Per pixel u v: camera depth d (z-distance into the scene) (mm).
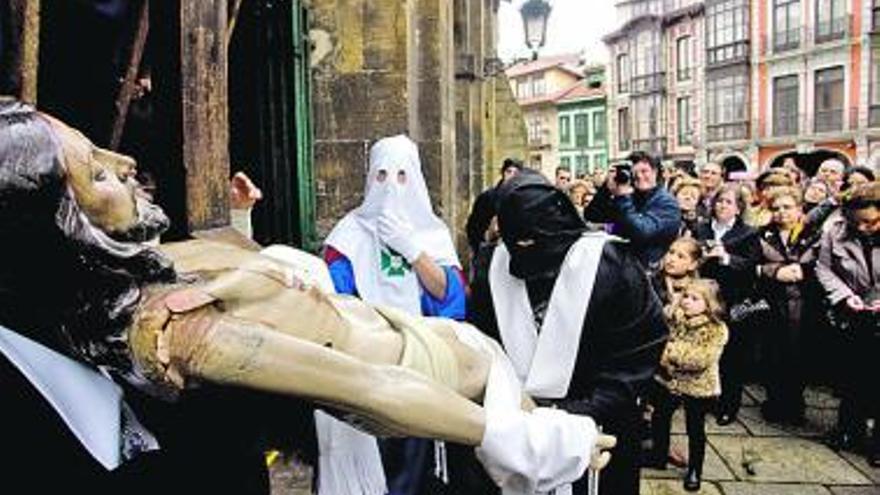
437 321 1572
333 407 1053
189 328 937
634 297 2387
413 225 2869
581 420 1396
